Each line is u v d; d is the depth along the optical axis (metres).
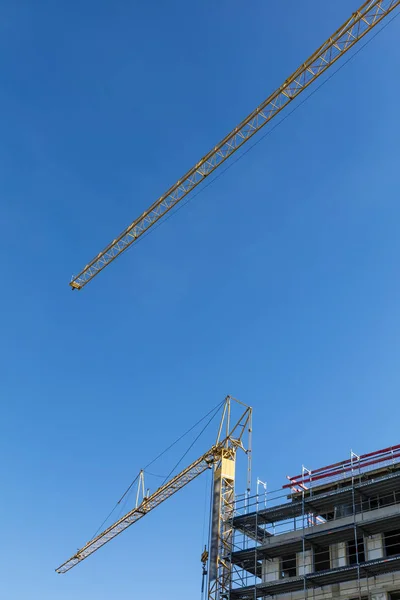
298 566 59.22
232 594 61.41
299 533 60.41
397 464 57.94
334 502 59.88
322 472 64.12
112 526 118.25
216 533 85.44
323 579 54.94
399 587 50.66
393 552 53.84
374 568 51.66
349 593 54.16
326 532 56.22
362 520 54.62
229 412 104.56
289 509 62.53
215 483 94.81
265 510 63.53
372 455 61.34
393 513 53.91
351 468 61.41
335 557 57.25
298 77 89.31
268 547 60.59
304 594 57.09
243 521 66.31
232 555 64.00
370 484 55.91
